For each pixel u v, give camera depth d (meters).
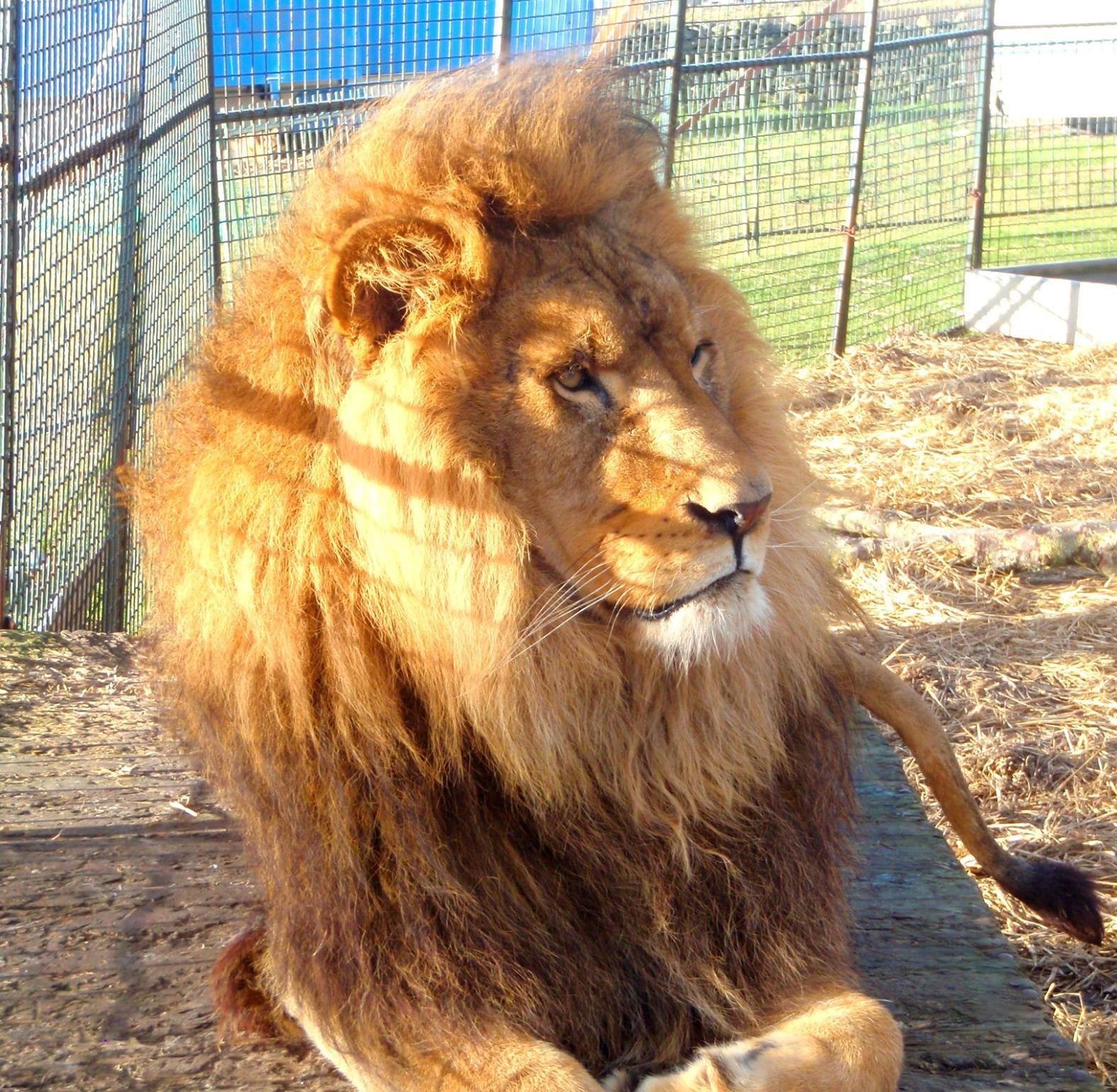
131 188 5.44
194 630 2.29
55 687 4.14
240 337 2.33
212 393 2.29
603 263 2.21
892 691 3.19
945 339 10.95
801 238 10.41
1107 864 4.39
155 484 2.51
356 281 2.12
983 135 11.44
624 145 2.39
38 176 4.52
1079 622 6.18
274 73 7.36
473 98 2.31
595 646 2.24
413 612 2.15
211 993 2.61
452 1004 2.11
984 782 4.93
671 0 8.96
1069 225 12.63
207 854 3.15
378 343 2.17
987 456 8.23
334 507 2.16
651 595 2.17
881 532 7.05
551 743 2.21
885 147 10.80
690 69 9.36
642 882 2.28
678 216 2.53
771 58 9.76
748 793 2.36
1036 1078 2.41
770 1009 2.27
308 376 2.21
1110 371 9.71
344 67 7.49
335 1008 2.18
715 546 2.14
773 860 2.36
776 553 2.41
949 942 2.90
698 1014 2.31
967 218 11.59
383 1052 2.14
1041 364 10.08
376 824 2.19
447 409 2.15
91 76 5.00
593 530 2.18
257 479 2.17
